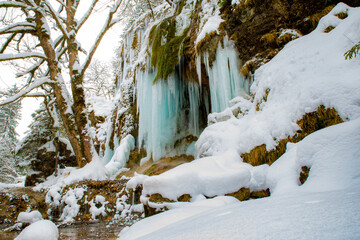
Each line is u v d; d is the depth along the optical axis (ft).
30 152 48.60
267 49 20.54
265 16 21.03
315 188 5.67
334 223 2.43
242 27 22.57
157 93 33.37
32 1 30.48
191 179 11.43
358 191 3.89
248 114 16.63
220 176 10.98
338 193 4.15
